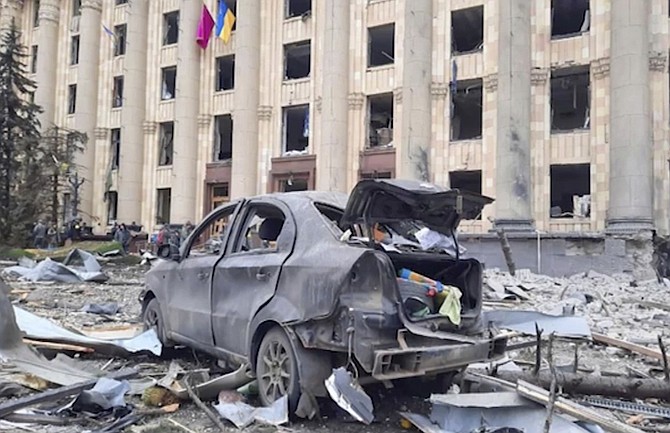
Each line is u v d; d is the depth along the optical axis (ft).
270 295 14.98
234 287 16.65
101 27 115.85
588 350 23.85
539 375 16.61
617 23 65.41
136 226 102.78
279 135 91.71
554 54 72.43
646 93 64.23
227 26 97.30
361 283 13.34
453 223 15.80
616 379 16.55
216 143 99.60
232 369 17.58
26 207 84.07
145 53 107.65
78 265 55.26
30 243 83.97
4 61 85.97
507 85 71.46
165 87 107.34
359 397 12.79
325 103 84.23
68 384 15.53
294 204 16.15
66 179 101.45
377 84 83.76
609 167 66.69
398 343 13.10
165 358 20.70
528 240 68.23
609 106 67.41
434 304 14.24
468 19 81.35
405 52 79.25
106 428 13.15
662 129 65.67
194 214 98.02
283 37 92.53
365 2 85.30
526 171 70.44
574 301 38.17
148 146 106.52
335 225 15.11
